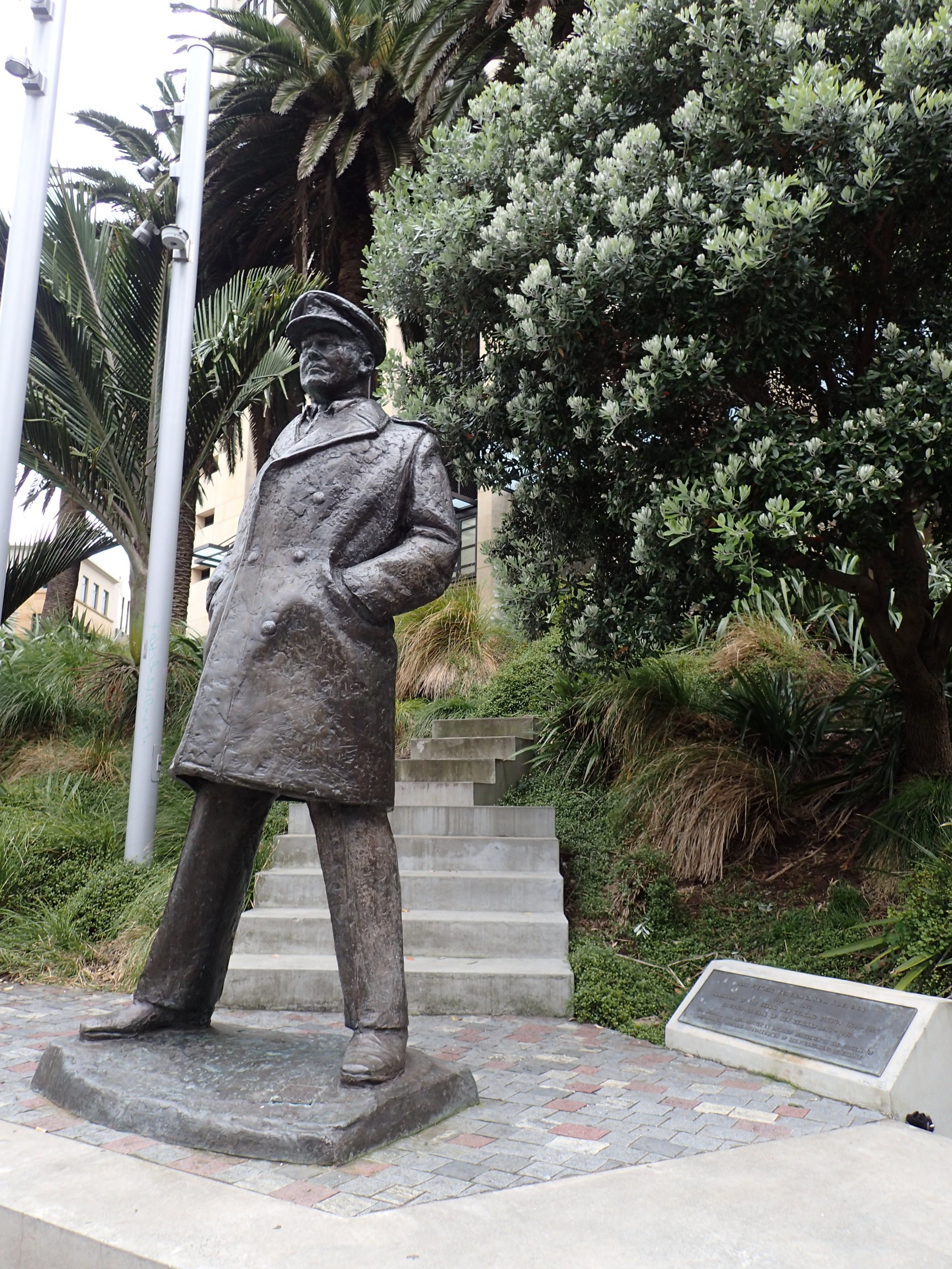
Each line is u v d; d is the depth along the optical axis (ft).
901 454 11.87
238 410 22.67
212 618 9.36
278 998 13.06
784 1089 9.61
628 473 14.55
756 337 13.02
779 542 12.37
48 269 22.30
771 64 13.01
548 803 18.56
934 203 13.24
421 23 30.99
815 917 14.08
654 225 13.30
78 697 21.88
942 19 11.95
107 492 22.04
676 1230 6.17
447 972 13.05
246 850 9.27
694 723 18.28
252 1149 7.22
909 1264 5.85
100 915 15.28
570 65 15.46
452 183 16.08
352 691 8.57
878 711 17.26
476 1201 6.53
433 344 17.16
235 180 34.63
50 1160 7.05
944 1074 9.68
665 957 14.20
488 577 32.22
